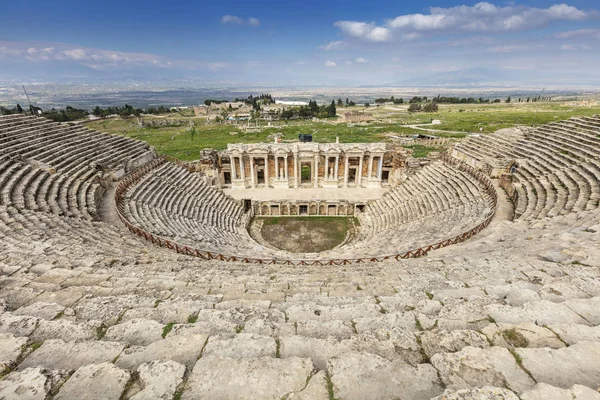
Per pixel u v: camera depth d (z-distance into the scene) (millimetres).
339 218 45312
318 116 187750
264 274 14961
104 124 158500
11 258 14109
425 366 5875
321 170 53656
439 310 8719
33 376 5680
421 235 27594
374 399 5301
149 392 5441
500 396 4840
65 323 7809
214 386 5562
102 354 6594
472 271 12148
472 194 35031
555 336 6695
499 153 43094
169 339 6953
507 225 23094
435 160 48812
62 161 35719
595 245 13438
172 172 46031
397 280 12164
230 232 37344
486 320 7758
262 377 5699
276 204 45719
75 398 5359
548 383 5473
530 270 11672
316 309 9023
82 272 12578
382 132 125188
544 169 34062
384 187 52062
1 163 30656
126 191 35531
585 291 9242
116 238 22172
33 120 43406
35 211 24203
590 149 34094
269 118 184375
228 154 50312
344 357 6039
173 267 15477
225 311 8844
